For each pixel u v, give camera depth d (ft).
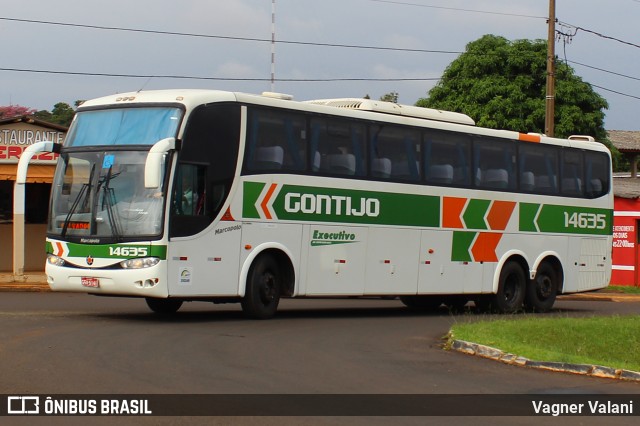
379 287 65.26
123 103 56.24
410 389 36.01
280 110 59.36
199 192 54.85
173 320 56.90
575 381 39.60
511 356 44.04
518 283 75.87
